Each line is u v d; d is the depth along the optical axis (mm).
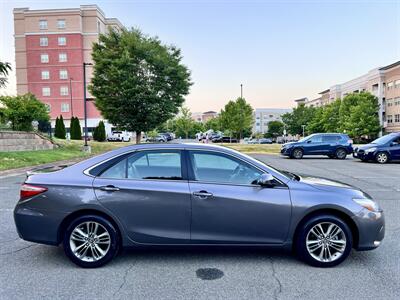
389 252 4637
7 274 3938
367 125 54031
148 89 26219
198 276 3854
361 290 3514
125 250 4680
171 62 27109
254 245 4113
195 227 4078
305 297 3359
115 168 4219
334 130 63094
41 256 4527
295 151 21734
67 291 3490
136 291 3488
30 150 20453
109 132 58219
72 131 40125
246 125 55500
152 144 4402
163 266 4145
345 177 12398
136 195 4059
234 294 3422
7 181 11266
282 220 4074
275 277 3828
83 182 4113
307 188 4180
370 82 61656
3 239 5250
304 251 4121
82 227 4125
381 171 14398
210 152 4281
